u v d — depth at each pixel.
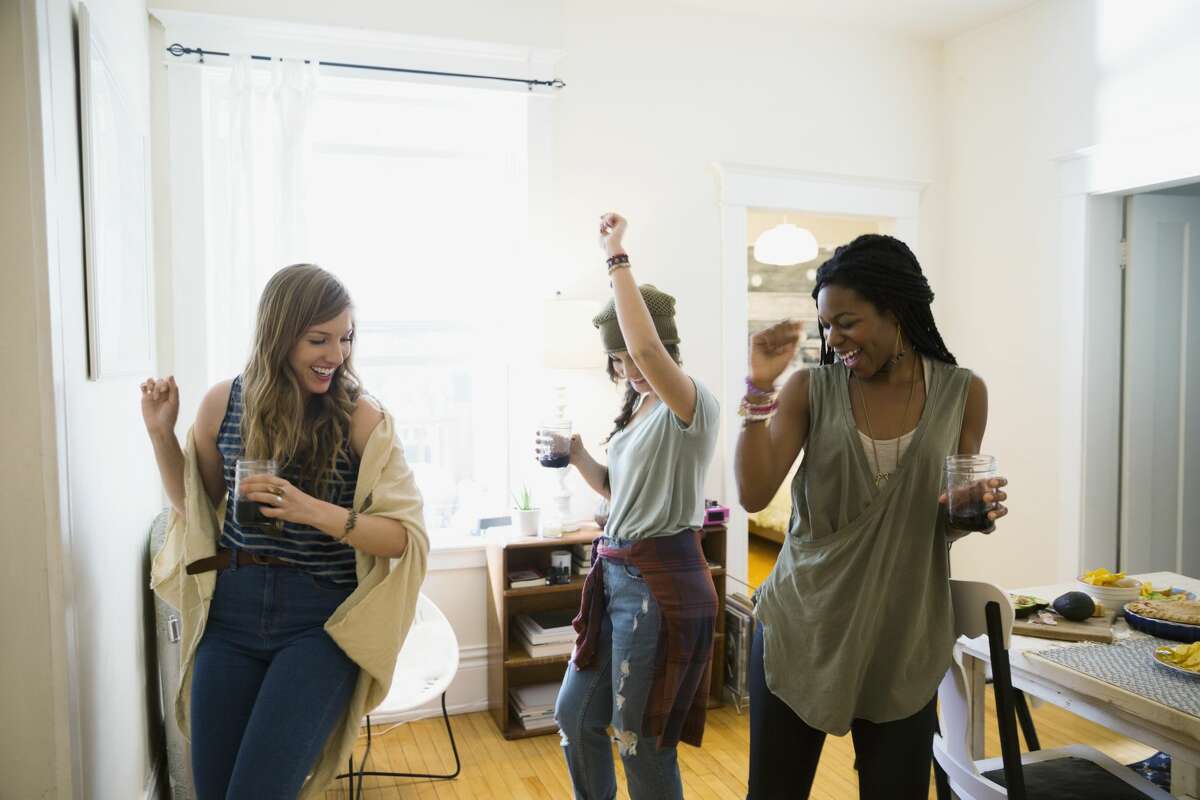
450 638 2.69
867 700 1.47
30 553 1.50
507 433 3.52
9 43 1.45
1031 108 3.95
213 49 3.02
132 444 2.29
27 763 1.50
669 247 3.78
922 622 1.47
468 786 2.76
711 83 3.84
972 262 4.29
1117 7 3.56
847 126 4.15
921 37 4.30
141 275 2.53
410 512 1.62
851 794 2.67
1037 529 3.98
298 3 3.10
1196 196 3.92
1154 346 3.85
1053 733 3.08
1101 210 3.77
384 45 3.23
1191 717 1.49
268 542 1.55
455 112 3.55
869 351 1.45
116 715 1.95
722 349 3.90
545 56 3.45
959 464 1.40
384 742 3.11
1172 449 3.91
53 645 1.51
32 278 1.48
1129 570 3.83
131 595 2.18
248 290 3.00
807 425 1.58
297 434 1.56
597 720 1.97
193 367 2.99
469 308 3.61
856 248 1.46
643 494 1.90
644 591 1.85
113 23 2.17
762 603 1.56
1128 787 1.77
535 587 3.21
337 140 3.40
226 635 1.56
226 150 2.97
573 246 3.59
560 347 3.26
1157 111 3.43
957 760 1.74
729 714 3.35
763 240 5.55
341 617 1.54
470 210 3.59
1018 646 1.93
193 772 1.50
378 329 3.49
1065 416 3.85
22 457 1.49
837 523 1.49
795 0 3.79
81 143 1.74
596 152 3.62
